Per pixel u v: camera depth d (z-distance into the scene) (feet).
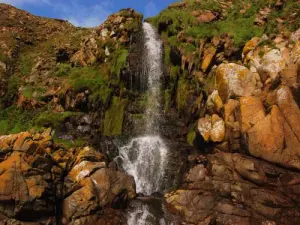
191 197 47.24
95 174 49.47
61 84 76.64
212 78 61.31
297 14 60.80
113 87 71.61
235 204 44.70
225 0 82.64
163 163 58.75
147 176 58.95
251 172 46.68
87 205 46.11
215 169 48.62
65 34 108.78
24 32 104.58
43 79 83.20
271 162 47.06
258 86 53.06
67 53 90.22
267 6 71.00
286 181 45.32
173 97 70.79
